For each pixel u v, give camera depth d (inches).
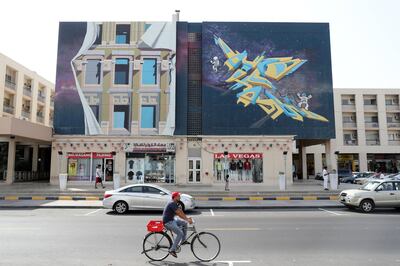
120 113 1133.7
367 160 2082.9
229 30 1178.0
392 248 312.5
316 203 722.8
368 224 458.0
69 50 1157.1
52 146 1101.1
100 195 815.7
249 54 1171.9
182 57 1167.0
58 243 331.6
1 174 1082.1
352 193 617.9
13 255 283.6
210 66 1159.6
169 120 1126.4
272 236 370.9
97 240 347.6
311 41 1186.6
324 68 1177.4
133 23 1168.8
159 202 579.5
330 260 270.4
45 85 2081.7
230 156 1107.3
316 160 2060.8
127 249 308.5
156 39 1162.0
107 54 1155.9
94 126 1126.4
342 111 2105.1
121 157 1099.9
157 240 278.1
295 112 1152.8
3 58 1643.7
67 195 813.9
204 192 858.8
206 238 277.3
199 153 1114.1
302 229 417.4
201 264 261.9
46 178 1432.1
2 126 930.7
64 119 1128.2
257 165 1109.7
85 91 1141.1
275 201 763.4
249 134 1137.4
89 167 1098.1
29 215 549.3
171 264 262.4
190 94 1167.6
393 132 2112.5
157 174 1104.8
